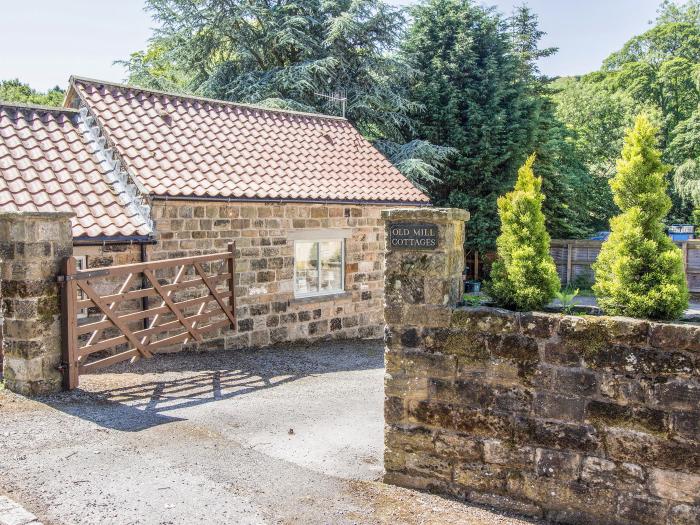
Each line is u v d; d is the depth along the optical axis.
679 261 4.93
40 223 7.79
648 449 4.69
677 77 41.12
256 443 6.52
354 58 24.94
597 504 4.89
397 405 5.66
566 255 24.39
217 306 12.02
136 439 6.45
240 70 24.33
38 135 11.82
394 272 5.61
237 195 11.84
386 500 5.31
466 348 5.35
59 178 11.02
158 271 11.10
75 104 13.59
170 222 11.16
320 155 15.21
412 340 5.57
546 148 26.33
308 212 13.45
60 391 8.10
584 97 40.25
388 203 14.65
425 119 24.89
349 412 7.86
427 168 21.59
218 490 5.29
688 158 33.38
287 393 8.81
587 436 4.91
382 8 23.89
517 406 5.17
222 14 23.25
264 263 12.73
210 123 14.11
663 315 4.86
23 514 4.64
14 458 5.78
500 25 27.39
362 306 14.82
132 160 11.45
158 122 13.12
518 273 5.38
